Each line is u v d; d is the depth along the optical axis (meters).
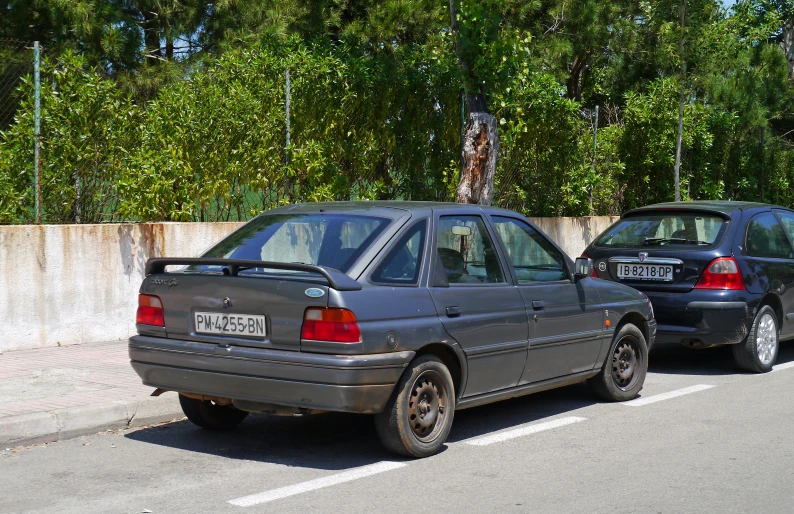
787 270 9.85
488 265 6.66
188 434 6.74
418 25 17.45
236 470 5.79
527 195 15.67
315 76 12.41
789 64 26.31
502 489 5.38
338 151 12.77
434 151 14.30
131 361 6.28
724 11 16.50
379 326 5.61
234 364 5.71
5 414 6.47
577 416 7.41
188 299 6.00
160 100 11.27
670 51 16.47
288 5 18.56
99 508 5.00
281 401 5.61
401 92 13.70
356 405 5.51
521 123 14.16
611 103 26.19
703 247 9.30
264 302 5.68
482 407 7.80
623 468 5.86
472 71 12.45
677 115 17.56
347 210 6.44
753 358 9.33
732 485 5.50
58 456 6.09
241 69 12.09
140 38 20.02
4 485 5.44
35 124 9.77
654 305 9.34
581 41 22.16
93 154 10.31
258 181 11.91
